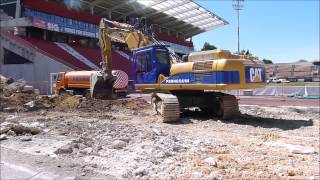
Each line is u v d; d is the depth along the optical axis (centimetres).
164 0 5319
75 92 2866
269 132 1369
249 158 967
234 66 1527
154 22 6412
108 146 1040
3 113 1880
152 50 1773
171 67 1716
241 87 1538
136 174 794
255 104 2392
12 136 1227
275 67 8344
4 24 4369
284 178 799
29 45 4138
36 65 4066
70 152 982
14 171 828
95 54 4947
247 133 1343
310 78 6406
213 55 1583
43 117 1722
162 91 1767
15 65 4194
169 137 1180
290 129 1444
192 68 1628
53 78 3538
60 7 4662
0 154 979
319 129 1446
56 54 4425
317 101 2527
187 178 778
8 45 4309
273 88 3184
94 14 5497
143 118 1728
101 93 2214
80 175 791
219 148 1073
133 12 5816
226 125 1520
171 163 883
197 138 1213
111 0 5256
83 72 2841
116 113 1925
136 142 1094
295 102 2486
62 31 4656
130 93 3759
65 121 1573
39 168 844
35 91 2670
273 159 962
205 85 1578
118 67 5019
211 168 855
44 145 1083
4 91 2289
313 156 1006
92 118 1714
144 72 1831
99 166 855
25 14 4269
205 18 6350
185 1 5378
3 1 4412
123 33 1994
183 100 1759
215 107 1748
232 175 810
